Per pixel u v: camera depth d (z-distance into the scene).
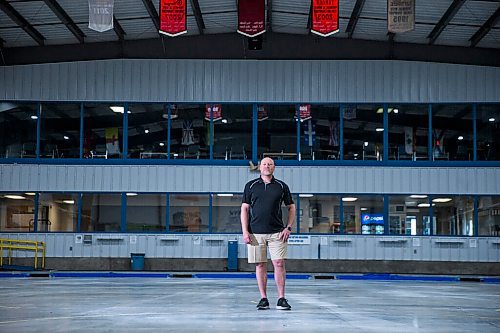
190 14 23.31
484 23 22.50
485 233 24.08
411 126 24.70
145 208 24.48
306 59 25.00
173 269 24.14
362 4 21.48
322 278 22.23
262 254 7.45
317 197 24.44
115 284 16.00
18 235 24.28
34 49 25.09
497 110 24.73
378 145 24.59
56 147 24.75
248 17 19.38
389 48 24.95
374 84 24.86
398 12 16.81
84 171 24.58
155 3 21.89
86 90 24.94
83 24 23.36
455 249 24.00
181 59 25.09
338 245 24.14
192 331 5.35
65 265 24.14
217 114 24.92
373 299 10.59
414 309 8.39
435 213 24.25
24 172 24.55
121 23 23.69
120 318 6.54
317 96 24.86
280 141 24.75
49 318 6.57
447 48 24.88
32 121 24.88
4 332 5.30
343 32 24.55
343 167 24.47
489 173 24.33
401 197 24.38
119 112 24.95
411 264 24.00
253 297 10.61
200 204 24.52
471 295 12.44
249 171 24.59
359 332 5.40
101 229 24.39
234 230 24.36
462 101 24.69
